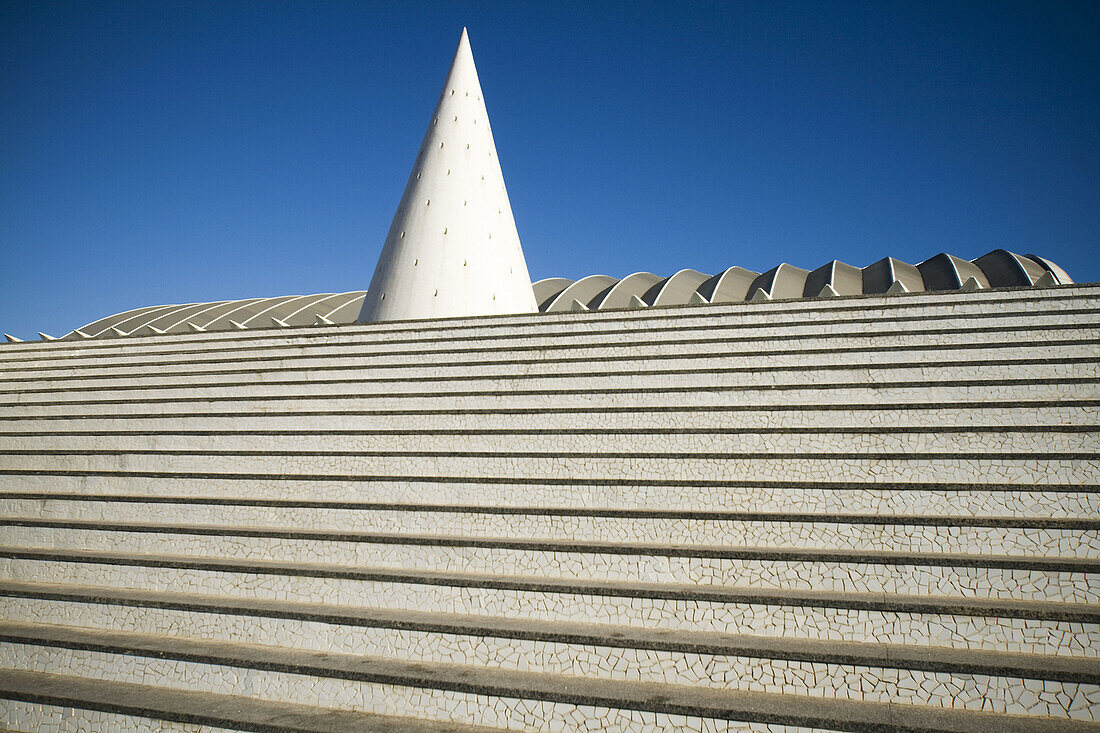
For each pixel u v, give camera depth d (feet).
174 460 22.08
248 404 26.45
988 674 11.05
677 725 11.07
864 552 14.58
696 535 15.66
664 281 74.33
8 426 27.43
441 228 54.49
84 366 34.27
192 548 17.39
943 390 21.74
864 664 11.55
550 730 11.51
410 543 16.06
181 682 13.19
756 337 27.94
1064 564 12.92
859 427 19.34
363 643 13.56
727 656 12.07
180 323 69.10
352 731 11.44
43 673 13.89
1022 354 24.04
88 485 21.48
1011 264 59.31
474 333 33.96
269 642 14.03
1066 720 10.62
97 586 16.49
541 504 18.01
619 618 13.58
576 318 33.94
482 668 12.83
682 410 21.53
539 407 23.53
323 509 17.99
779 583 14.07
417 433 21.99
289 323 68.49
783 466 17.90
